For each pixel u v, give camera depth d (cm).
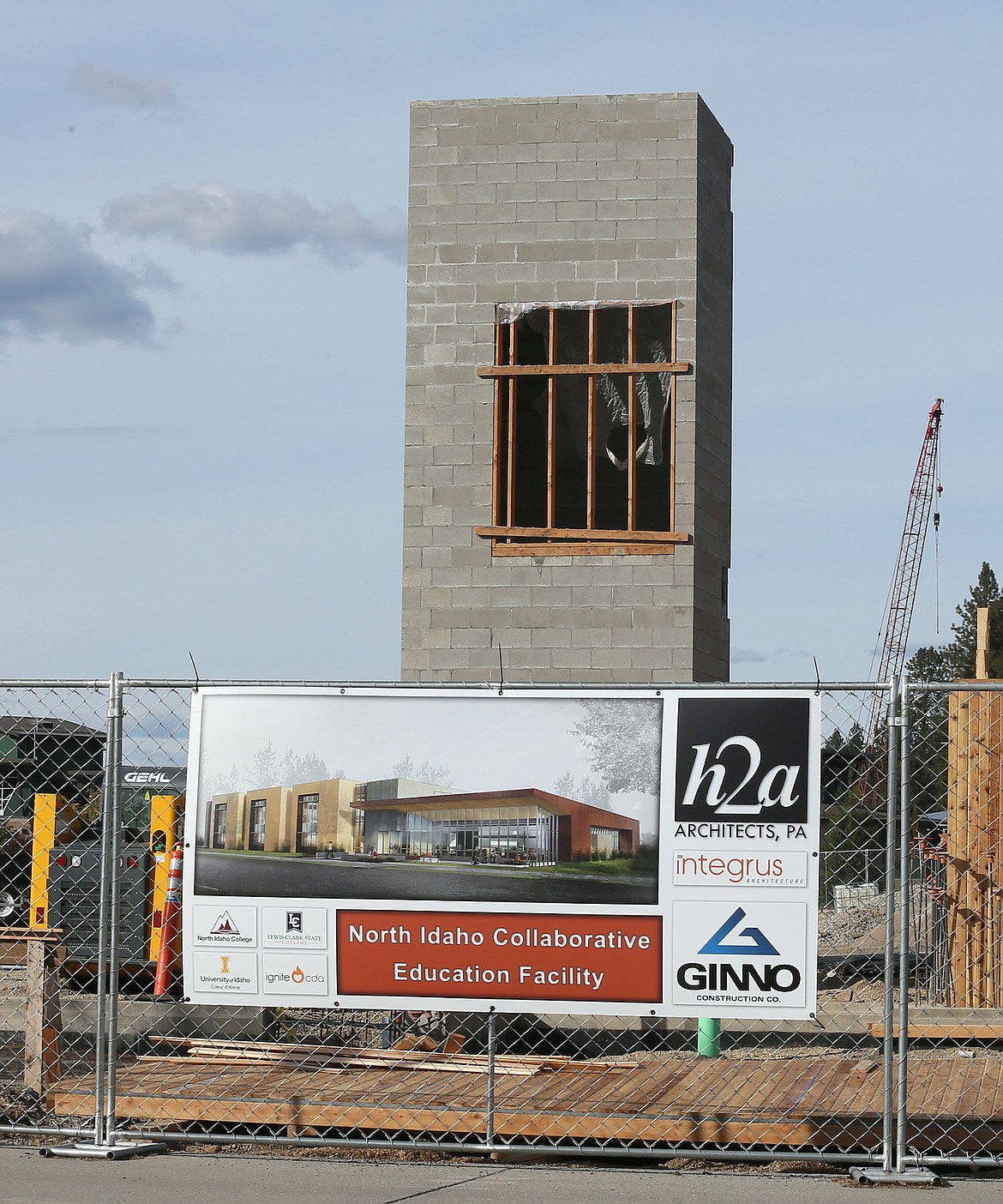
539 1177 762
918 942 1645
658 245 1525
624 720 796
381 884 800
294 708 818
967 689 779
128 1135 818
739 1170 783
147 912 1470
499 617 1527
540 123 1545
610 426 1531
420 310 1557
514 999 788
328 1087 876
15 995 1319
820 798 777
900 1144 757
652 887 781
